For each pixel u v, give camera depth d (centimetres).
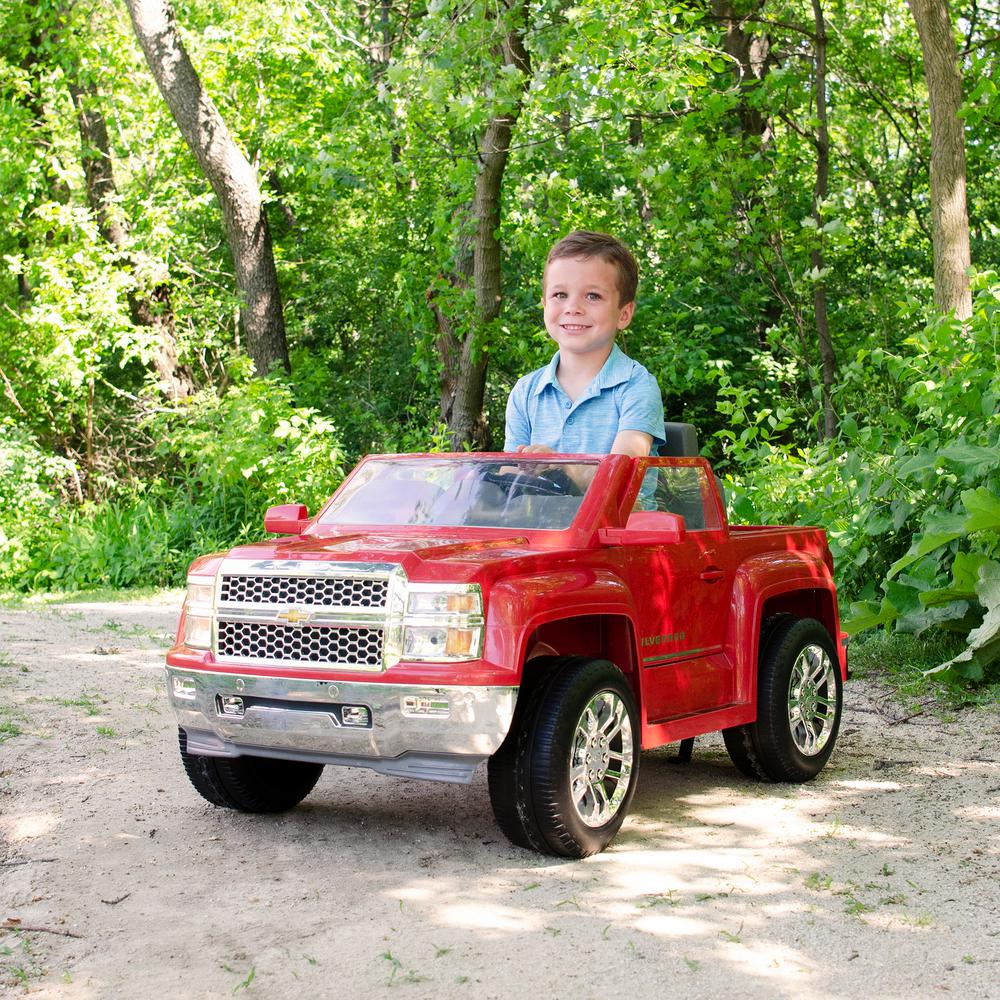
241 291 2247
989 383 901
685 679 561
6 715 791
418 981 368
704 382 1931
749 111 1764
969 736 724
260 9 2245
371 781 645
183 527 1859
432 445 1862
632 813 568
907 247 2050
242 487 1889
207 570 509
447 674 450
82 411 2331
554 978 369
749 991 358
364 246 2388
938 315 958
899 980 366
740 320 1956
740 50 1827
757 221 1534
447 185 1883
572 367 620
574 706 474
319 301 2525
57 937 411
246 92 2378
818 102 1569
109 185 2359
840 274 1898
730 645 600
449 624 457
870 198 2083
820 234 1515
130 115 2403
